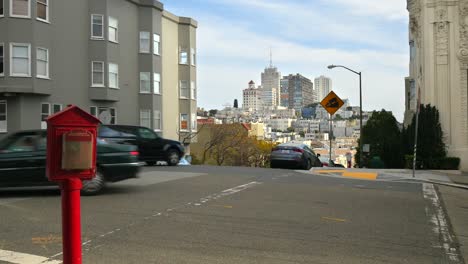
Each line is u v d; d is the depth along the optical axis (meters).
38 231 8.17
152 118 35.81
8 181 11.81
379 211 10.45
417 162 22.14
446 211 10.80
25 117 26.03
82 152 4.39
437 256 7.05
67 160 4.34
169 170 19.23
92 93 30.77
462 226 9.23
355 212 10.25
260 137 82.81
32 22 25.78
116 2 32.69
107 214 9.62
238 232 8.23
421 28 23.83
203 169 20.09
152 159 22.14
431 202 11.99
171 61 41.28
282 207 10.64
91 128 4.53
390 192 13.57
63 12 28.77
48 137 4.38
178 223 8.88
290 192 12.96
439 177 17.84
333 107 26.05
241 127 60.97
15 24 25.33
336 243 7.62
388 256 6.97
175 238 7.79
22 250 7.02
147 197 11.78
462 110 22.52
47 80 26.72
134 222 8.91
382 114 43.03
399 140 30.00
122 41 33.59
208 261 6.55
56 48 28.22
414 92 29.09
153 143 22.14
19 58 25.45
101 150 12.15
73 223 4.43
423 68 23.50
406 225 9.12
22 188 13.62
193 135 43.62
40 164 11.96
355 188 14.20
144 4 35.78
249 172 18.81
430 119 22.33
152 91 35.91
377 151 35.12
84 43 30.47
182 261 6.54
